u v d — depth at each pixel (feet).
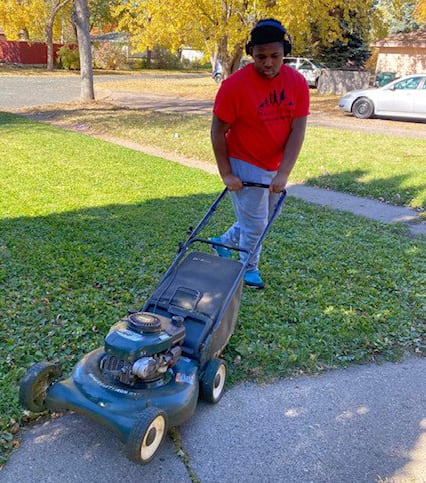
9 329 13.91
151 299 11.70
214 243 13.37
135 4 77.56
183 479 9.43
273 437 10.62
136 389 9.41
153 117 58.95
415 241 22.68
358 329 14.66
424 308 16.17
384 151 41.32
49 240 20.54
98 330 14.02
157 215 24.32
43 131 48.83
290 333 14.25
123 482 9.30
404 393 12.23
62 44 160.97
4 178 30.09
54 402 9.46
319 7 69.21
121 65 167.43
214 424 10.88
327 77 91.09
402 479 9.70
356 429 10.96
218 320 11.30
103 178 31.30
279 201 14.55
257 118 13.37
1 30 175.52
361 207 28.55
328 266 19.17
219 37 71.77
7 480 9.21
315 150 41.37
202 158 40.04
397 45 86.02
